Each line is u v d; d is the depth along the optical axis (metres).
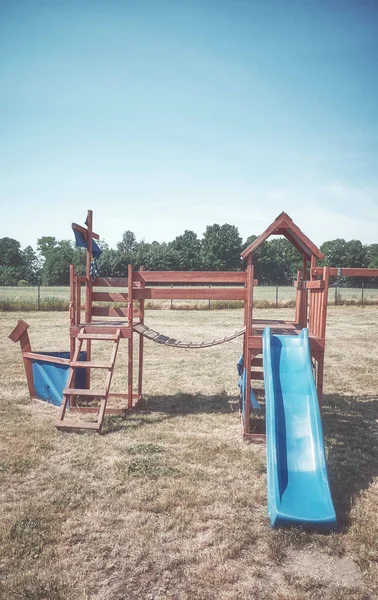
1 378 10.48
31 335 17.22
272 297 43.31
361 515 4.64
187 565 3.83
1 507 4.72
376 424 7.77
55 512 4.64
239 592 3.50
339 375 11.52
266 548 4.08
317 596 3.47
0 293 51.16
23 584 3.54
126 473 5.57
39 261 132.00
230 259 94.81
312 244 7.02
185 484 5.30
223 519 4.57
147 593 3.48
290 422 5.46
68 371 8.36
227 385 10.35
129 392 8.22
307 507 4.55
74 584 3.57
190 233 105.31
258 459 6.12
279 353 6.43
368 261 95.06
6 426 7.27
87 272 8.48
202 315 25.58
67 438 6.80
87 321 8.49
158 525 4.42
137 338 17.34
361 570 3.80
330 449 6.59
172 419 7.87
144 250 93.19
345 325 21.22
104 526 4.39
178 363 12.77
